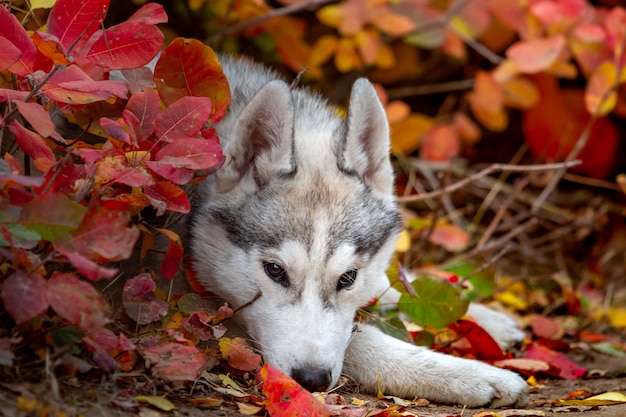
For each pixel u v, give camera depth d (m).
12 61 3.59
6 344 3.32
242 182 4.75
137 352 3.73
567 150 9.89
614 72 7.57
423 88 9.91
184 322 4.01
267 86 4.58
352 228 4.70
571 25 7.98
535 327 6.68
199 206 4.84
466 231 8.84
